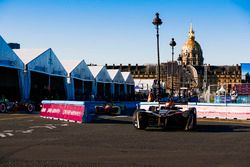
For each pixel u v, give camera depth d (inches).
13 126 751.7
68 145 479.5
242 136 606.2
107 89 2755.9
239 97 1551.4
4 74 1587.1
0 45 1424.7
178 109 772.0
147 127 781.3
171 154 414.6
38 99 1831.9
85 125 807.1
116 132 655.8
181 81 6574.8
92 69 2509.8
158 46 1269.7
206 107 1186.6
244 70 2188.7
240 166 349.4
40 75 1881.2
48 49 1792.6
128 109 1809.8
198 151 437.7
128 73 3184.1
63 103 983.0
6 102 1341.0
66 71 2021.4
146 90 3516.2
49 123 847.1
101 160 375.2
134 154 413.1
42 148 450.9
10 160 369.4
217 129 746.2
